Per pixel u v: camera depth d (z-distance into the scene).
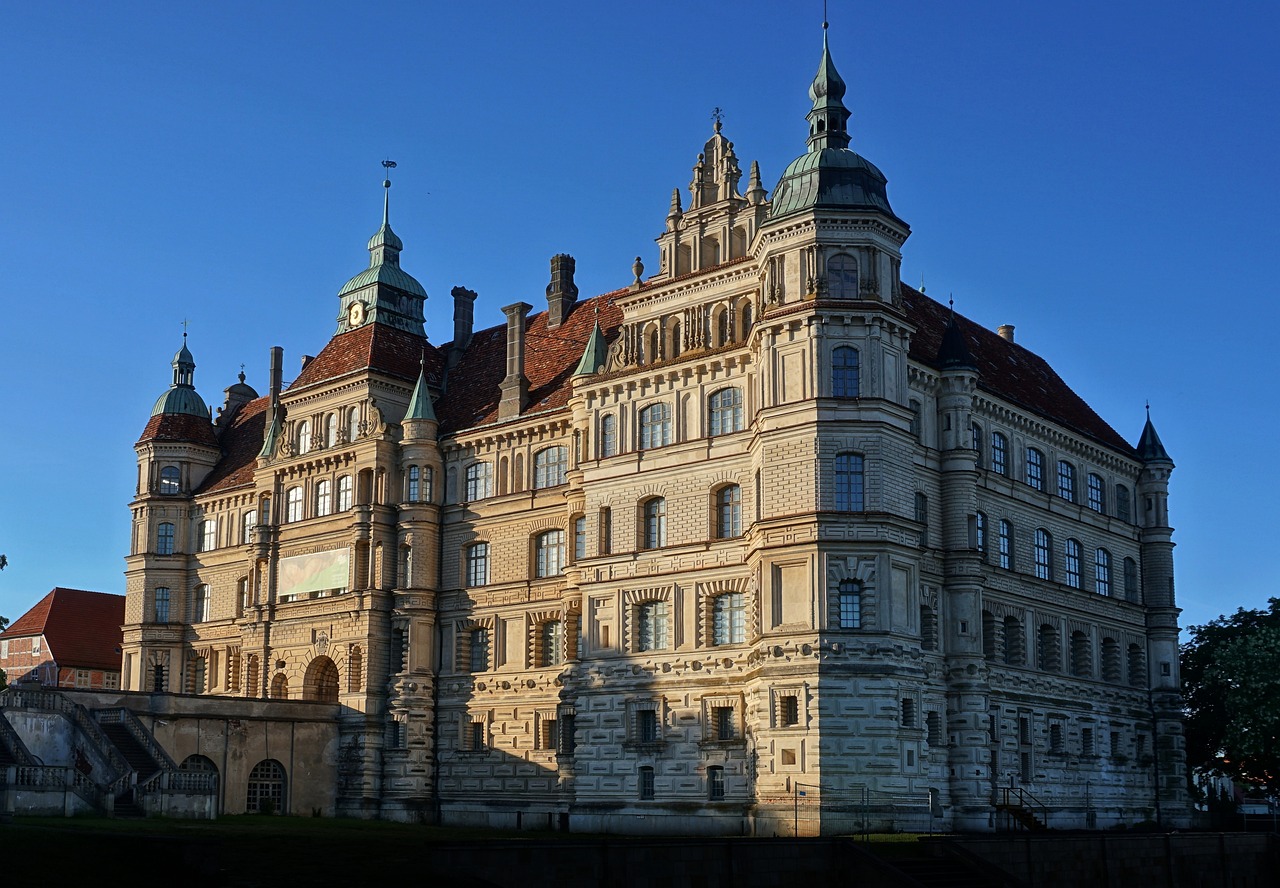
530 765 87.94
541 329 102.38
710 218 84.75
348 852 50.62
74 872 44.69
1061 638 89.81
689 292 83.12
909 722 72.12
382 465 96.75
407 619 94.25
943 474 80.94
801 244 75.88
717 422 80.56
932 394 81.69
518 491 92.19
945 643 78.69
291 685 99.56
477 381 101.50
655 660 80.12
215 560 112.19
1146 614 99.88
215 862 46.47
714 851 50.97
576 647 86.50
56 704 79.25
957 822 76.25
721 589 78.31
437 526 96.19
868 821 69.06
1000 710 82.50
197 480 116.69
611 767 80.88
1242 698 90.94
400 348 103.19
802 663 71.31
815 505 72.50
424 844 52.69
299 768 92.19
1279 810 99.81
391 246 110.50
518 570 91.31
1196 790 105.38
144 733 80.12
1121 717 94.81
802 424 73.56
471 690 92.12
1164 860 66.75
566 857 47.59
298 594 100.81
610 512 84.19
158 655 113.19
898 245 77.69
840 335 74.50
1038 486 91.00
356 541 96.06
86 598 141.38
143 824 63.53
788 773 70.94
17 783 67.06
